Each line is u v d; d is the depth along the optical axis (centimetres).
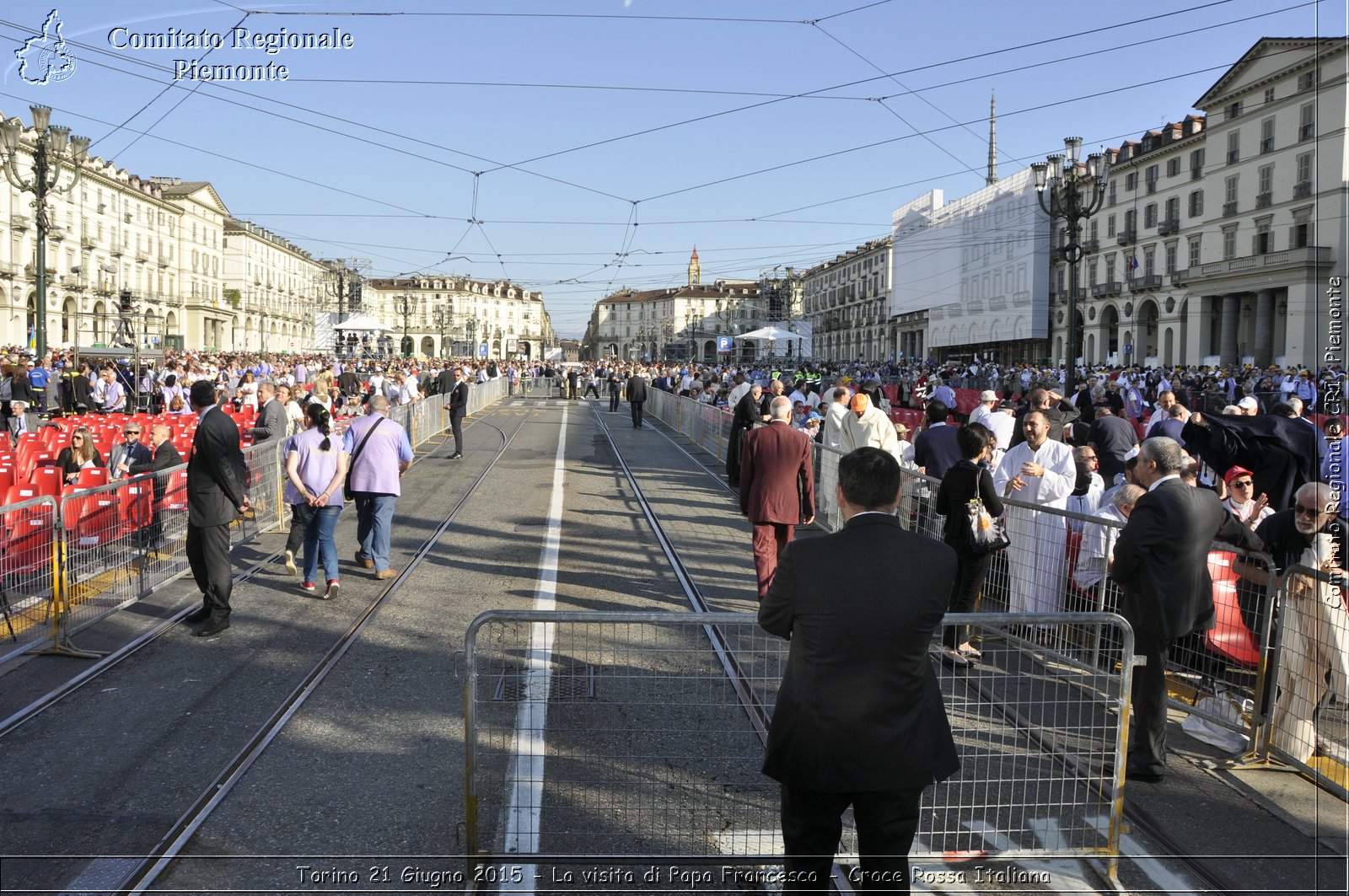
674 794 446
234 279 9812
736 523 1220
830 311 11538
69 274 6638
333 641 689
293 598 816
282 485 1173
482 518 1233
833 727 302
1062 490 727
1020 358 6919
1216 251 5078
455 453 1933
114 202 7262
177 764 480
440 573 912
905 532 319
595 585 864
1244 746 531
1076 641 527
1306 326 4144
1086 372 4209
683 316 15038
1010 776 456
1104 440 1045
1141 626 473
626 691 549
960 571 668
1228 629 556
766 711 471
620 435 2617
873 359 9788
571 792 447
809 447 786
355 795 450
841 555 311
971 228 6156
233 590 843
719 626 480
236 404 2177
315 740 512
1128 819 438
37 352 1947
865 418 959
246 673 618
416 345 14562
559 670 582
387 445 898
